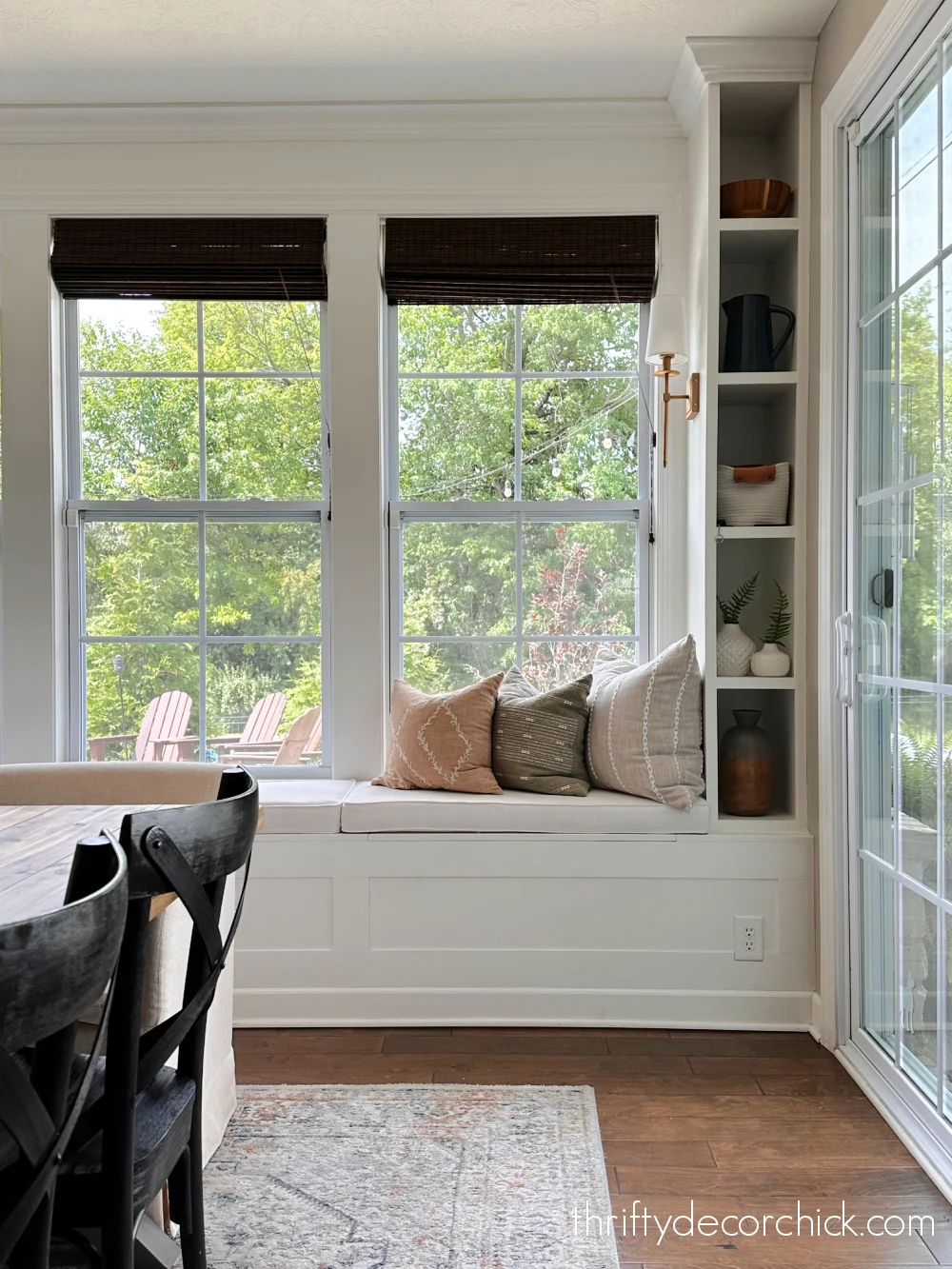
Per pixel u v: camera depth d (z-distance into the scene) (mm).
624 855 3061
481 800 3092
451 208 3467
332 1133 2373
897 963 2504
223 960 1412
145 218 3484
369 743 3488
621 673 3350
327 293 3494
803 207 3102
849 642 2781
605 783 3234
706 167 3115
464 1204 2062
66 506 3551
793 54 3031
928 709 2291
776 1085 2650
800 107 3092
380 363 3490
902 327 2449
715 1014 3061
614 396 3588
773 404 3439
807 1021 3051
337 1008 3092
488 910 3084
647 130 3434
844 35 2773
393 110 3389
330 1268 1850
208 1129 2238
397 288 3498
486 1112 2479
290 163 3467
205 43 3008
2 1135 1030
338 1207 2055
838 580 2875
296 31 2953
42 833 1727
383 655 3508
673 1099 2570
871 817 2695
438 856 3076
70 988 841
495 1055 2854
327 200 3461
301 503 3562
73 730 3566
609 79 3252
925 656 2303
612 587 3586
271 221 3484
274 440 3584
